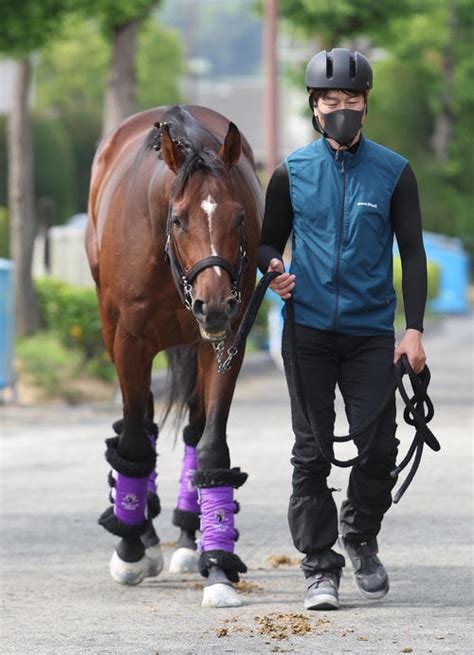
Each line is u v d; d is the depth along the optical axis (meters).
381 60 81.44
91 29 101.31
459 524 13.45
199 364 10.65
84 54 102.81
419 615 9.73
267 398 26.16
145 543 11.22
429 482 16.09
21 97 31.06
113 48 30.03
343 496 15.24
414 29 72.94
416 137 80.50
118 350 10.74
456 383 28.59
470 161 81.19
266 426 21.48
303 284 9.75
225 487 10.33
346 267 9.62
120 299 10.48
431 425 21.70
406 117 80.19
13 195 30.78
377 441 9.74
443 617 9.66
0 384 24.22
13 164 31.00
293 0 49.31
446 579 10.97
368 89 9.48
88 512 14.36
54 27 28.23
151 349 10.73
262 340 34.09
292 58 83.81
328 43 51.44
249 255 10.50
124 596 10.57
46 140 64.00
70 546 12.60
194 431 11.67
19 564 11.81
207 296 8.97
